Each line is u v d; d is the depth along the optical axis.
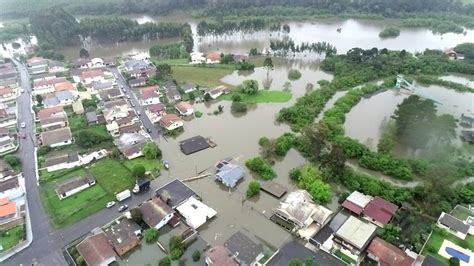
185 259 70.19
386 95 142.25
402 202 82.88
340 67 159.75
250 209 83.56
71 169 96.31
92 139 106.50
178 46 187.62
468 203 84.56
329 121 113.00
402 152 104.19
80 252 69.81
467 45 177.25
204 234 76.62
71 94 131.50
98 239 72.00
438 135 109.19
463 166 96.50
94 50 198.62
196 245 73.50
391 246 69.69
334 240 72.12
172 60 176.00
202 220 78.56
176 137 112.69
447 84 147.62
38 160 100.06
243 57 175.00
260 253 70.06
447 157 99.38
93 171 95.88
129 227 76.06
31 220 79.81
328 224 77.94
